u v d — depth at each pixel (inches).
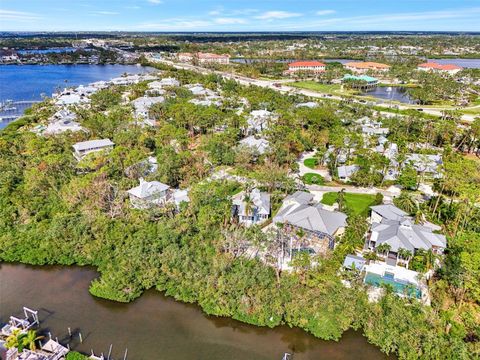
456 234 2856.8
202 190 3100.4
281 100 7042.3
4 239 2795.3
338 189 3833.7
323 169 4362.7
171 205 3075.8
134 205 3137.3
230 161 4205.2
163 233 2689.5
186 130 5315.0
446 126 5241.1
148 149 4584.2
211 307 2212.1
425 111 7396.7
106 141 4670.3
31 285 2439.7
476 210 2903.5
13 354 1855.3
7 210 3058.6
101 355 1866.4
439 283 2304.4
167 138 4798.2
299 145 4601.4
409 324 1995.6
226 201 3016.7
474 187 3048.7
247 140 4835.1
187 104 6043.3
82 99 7578.7
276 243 2664.9
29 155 4128.9
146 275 2433.6
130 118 5575.8
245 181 3663.9
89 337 2026.3
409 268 2518.5
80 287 2426.2
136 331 2076.8
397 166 4252.0
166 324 2133.4
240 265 2433.6
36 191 3324.3
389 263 2561.5
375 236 2773.1
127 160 3806.6
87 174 3563.0
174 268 2464.3
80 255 2679.6
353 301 2155.5
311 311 2126.0
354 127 5625.0
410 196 3420.3
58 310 2218.3
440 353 1838.1
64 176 3570.4
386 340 1955.0
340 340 2033.7
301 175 4143.7
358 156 4301.2
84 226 2802.7
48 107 6776.6
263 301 2180.1
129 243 2689.5
